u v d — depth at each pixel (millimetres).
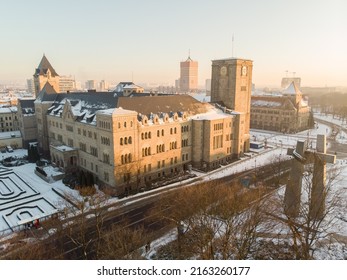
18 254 47219
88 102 100938
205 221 52688
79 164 96438
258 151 131000
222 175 96500
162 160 93375
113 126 76500
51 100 121562
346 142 152625
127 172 81812
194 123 102125
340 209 66250
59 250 52656
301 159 58875
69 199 73688
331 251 51406
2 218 67625
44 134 120938
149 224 63312
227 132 111250
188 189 67625
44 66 161125
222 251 46281
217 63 124062
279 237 55156
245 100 126375
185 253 50062
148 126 86625
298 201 58375
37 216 63531
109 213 69000
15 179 92938
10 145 134250
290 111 184875
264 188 76625
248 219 50250
